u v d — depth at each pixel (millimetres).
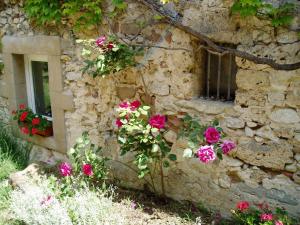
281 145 2803
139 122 3139
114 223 2990
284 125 2756
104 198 3400
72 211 3113
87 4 3492
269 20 2646
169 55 3240
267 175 2928
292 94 2672
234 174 3098
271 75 2729
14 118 4609
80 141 3562
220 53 2816
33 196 3258
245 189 3059
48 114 4812
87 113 4008
